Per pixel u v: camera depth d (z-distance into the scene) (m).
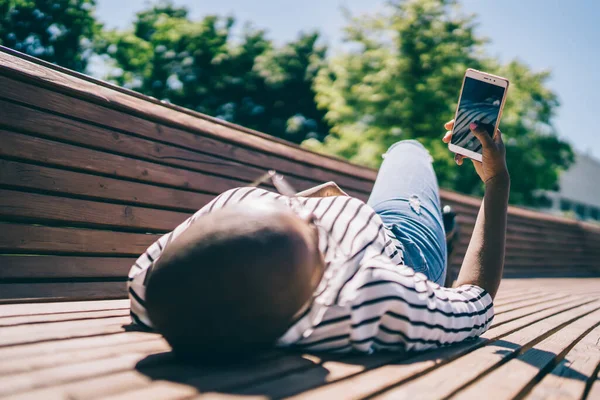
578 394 1.29
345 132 17.48
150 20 25.59
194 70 25.09
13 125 2.31
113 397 1.01
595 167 34.97
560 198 30.78
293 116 25.62
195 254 1.13
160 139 3.06
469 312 1.64
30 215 2.37
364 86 17.22
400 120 16.72
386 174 2.42
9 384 1.03
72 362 1.23
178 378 1.17
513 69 18.25
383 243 1.55
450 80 16.41
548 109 19.78
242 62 25.52
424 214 2.21
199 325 1.15
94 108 2.68
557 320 2.83
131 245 2.82
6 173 2.29
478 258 1.80
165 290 1.15
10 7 17.62
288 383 1.18
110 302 2.32
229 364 1.30
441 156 16.19
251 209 1.19
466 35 16.41
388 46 17.39
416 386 1.24
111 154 2.75
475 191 18.92
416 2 16.44
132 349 1.40
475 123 1.83
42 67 2.48
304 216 1.35
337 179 4.77
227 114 25.72
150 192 2.97
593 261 11.97
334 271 1.44
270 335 1.21
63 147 2.51
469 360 1.56
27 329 1.56
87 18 18.78
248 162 3.74
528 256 8.91
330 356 1.47
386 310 1.39
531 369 1.52
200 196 3.31
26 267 2.31
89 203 2.63
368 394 1.13
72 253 2.53
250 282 1.12
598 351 1.95
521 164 20.08
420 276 1.51
